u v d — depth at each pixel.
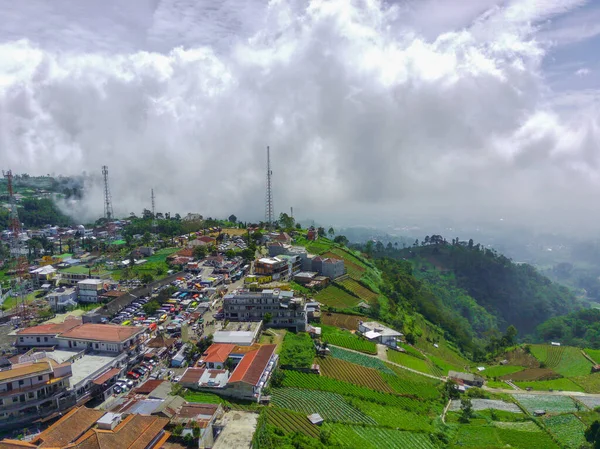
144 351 160.62
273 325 196.50
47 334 155.12
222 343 165.50
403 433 138.38
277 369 157.62
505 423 155.00
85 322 181.38
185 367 153.38
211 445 106.00
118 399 126.69
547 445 139.88
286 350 173.00
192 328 187.00
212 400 129.62
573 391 191.00
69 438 96.06
